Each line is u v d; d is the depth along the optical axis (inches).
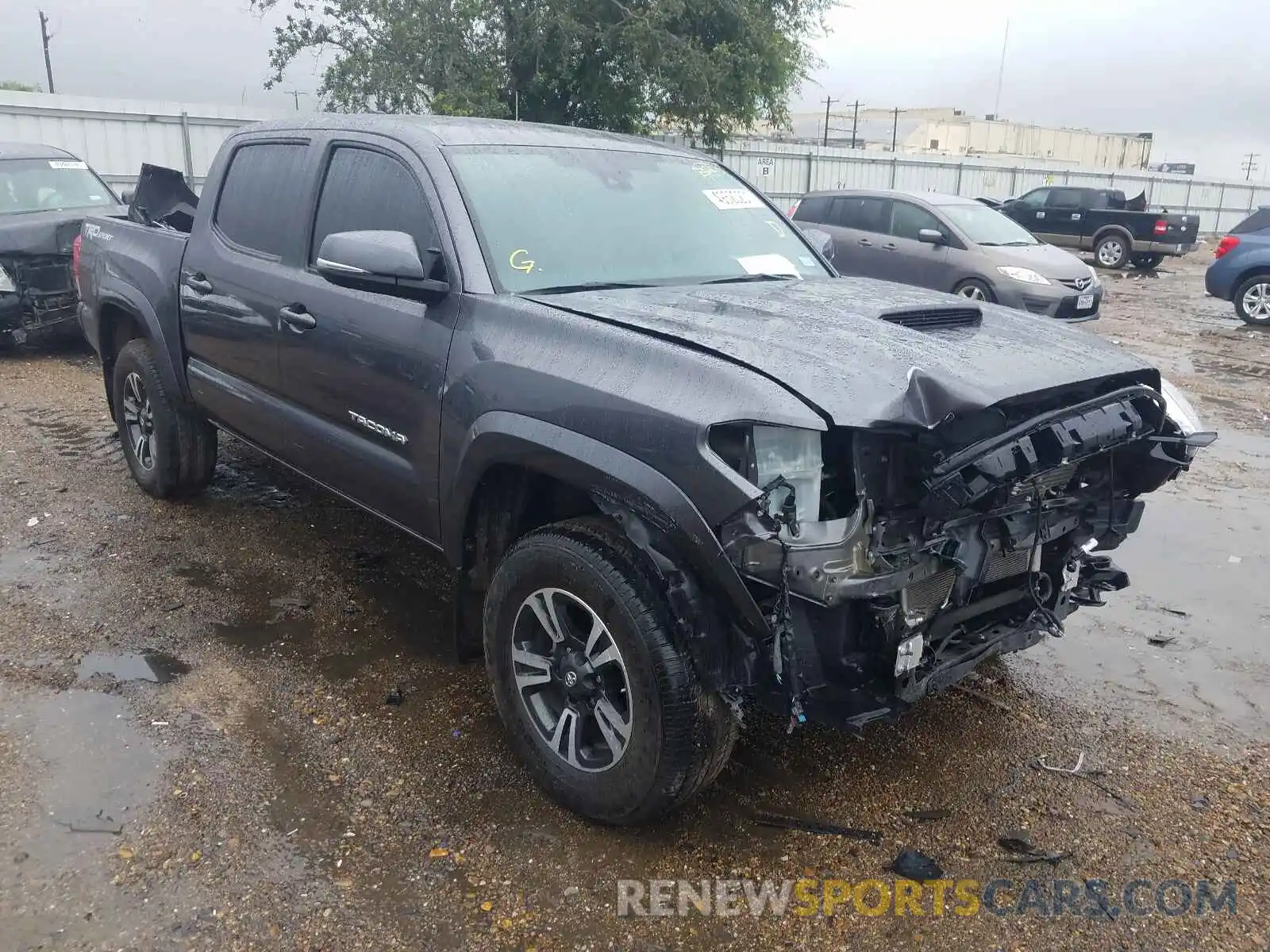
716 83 802.8
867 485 99.2
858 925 103.0
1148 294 732.0
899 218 510.3
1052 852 115.0
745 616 98.3
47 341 397.4
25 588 175.0
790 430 97.0
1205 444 125.4
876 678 106.5
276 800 119.7
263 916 101.0
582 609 116.2
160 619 165.5
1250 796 126.6
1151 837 118.1
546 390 112.5
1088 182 1343.5
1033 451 102.0
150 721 135.0
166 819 114.8
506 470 124.2
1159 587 193.3
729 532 96.2
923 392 96.9
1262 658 164.9
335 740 133.0
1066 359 115.3
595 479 106.5
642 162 163.6
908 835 117.6
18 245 344.2
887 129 2977.4
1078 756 135.0
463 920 101.7
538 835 115.4
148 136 755.4
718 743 107.3
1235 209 1544.0
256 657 154.6
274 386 165.5
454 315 127.9
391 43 768.9
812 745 135.8
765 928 102.2
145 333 213.9
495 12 791.1
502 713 125.5
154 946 96.5
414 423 133.3
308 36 789.9
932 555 105.1
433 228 134.6
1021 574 123.5
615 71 826.8
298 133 168.7
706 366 101.6
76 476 236.5
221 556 192.2
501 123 159.0
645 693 105.7
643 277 141.4
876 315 122.6
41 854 108.1
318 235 157.2
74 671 147.3
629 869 110.3
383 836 114.2
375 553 196.4
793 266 160.4
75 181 406.6
